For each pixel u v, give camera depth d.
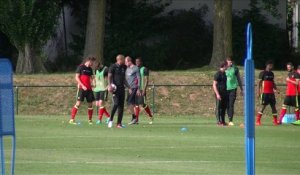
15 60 127.94
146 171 39.88
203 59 128.62
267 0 126.94
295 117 78.00
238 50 126.94
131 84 72.50
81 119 82.06
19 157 45.84
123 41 127.31
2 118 32.88
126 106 91.88
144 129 67.00
